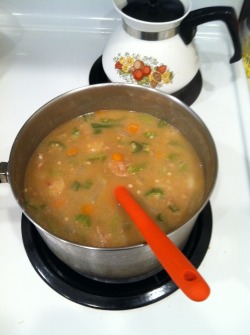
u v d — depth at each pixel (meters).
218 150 0.45
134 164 0.42
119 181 0.41
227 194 0.41
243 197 0.41
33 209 0.38
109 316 0.34
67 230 0.37
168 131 0.45
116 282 0.36
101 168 0.42
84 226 0.37
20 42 0.57
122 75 0.46
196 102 0.49
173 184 0.40
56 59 0.54
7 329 0.33
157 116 0.45
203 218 0.39
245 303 0.34
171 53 0.44
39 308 0.34
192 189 0.40
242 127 0.47
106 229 0.37
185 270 0.26
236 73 0.52
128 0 0.45
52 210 0.38
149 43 0.44
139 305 0.34
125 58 0.45
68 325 0.33
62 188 0.40
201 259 0.36
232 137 0.46
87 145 0.44
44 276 0.36
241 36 0.56
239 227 0.39
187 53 0.45
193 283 0.25
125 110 0.46
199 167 0.41
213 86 0.51
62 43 0.57
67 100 0.42
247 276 0.36
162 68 0.45
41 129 0.42
